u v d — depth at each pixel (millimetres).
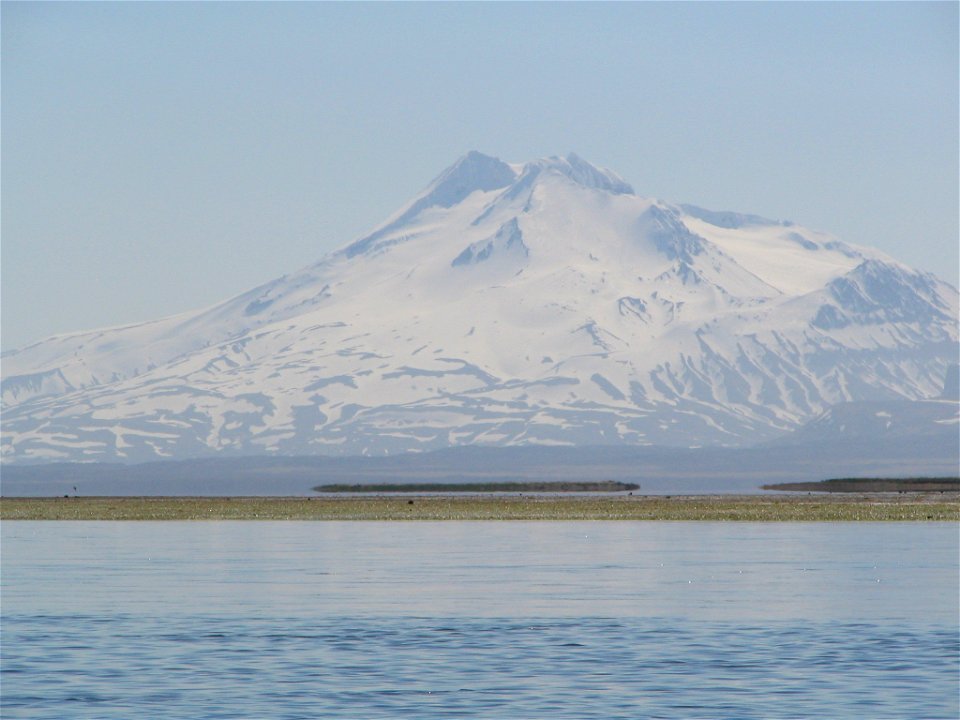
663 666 93938
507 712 79312
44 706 80938
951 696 83562
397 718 77750
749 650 100250
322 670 92500
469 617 118000
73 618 117062
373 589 140625
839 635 107188
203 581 149125
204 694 84500
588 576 154625
